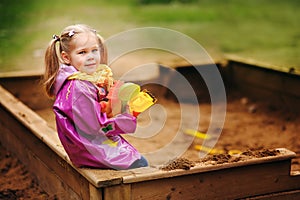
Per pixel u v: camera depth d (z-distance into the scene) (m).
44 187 5.89
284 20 16.05
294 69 8.27
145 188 4.47
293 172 5.11
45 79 4.73
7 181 6.27
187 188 4.63
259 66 8.81
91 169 4.54
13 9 15.88
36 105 8.46
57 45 4.68
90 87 4.47
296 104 8.20
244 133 7.57
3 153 7.11
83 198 4.75
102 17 15.48
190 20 15.78
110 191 4.34
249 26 15.20
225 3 18.31
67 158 4.85
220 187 4.76
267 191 4.96
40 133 5.61
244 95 9.17
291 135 7.45
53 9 16.30
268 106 8.61
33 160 6.16
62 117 4.50
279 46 12.55
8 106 6.73
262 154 4.94
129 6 17.50
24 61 10.94
